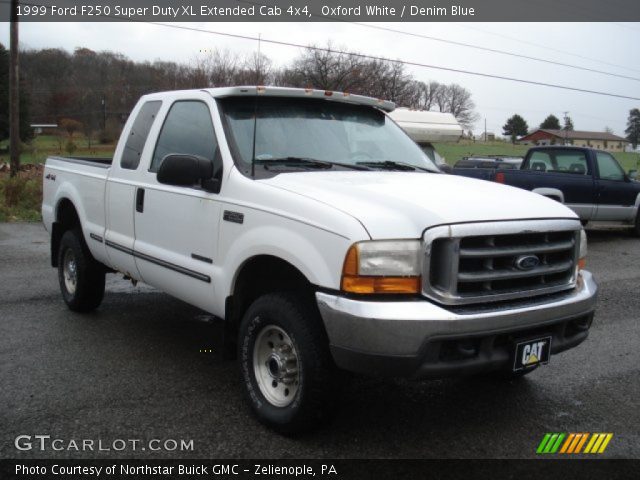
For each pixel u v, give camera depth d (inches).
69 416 152.4
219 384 174.6
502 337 132.3
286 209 139.0
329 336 127.3
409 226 125.9
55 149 1690.5
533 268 136.3
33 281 303.4
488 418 157.0
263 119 174.4
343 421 152.9
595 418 158.7
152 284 192.4
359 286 123.3
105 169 215.9
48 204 261.3
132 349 203.5
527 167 527.8
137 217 193.8
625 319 258.1
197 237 166.4
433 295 124.4
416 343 120.5
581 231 150.6
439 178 167.0
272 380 148.5
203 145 172.7
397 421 153.9
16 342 208.4
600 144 3523.6
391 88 1753.2
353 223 125.4
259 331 147.9
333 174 159.5
